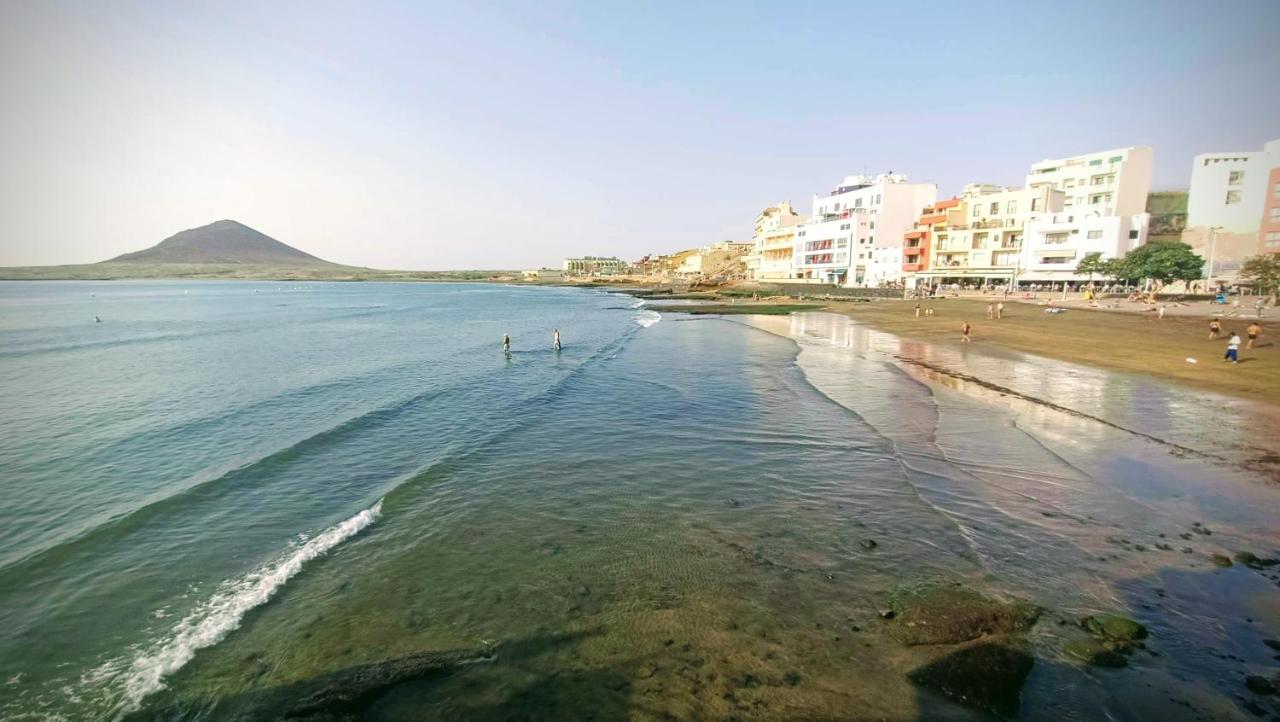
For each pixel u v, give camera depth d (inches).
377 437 711.1
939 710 243.1
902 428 695.7
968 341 1445.6
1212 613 305.4
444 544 421.1
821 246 4517.7
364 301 4694.9
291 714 254.8
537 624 318.0
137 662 296.0
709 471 568.7
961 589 335.9
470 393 976.3
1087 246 3053.6
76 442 695.1
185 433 735.1
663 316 2723.9
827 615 317.7
